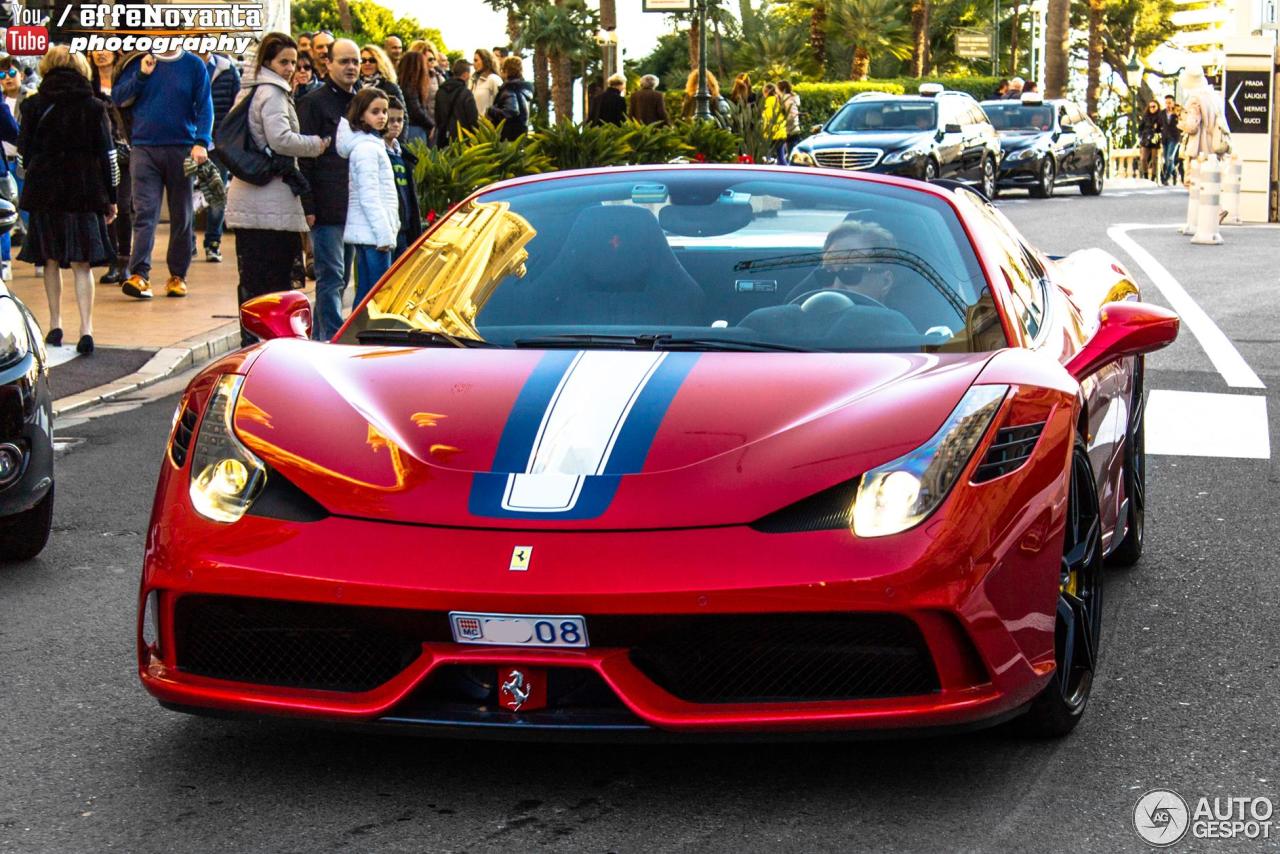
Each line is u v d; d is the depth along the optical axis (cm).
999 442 332
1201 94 1886
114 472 702
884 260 421
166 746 364
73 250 994
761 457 326
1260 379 919
